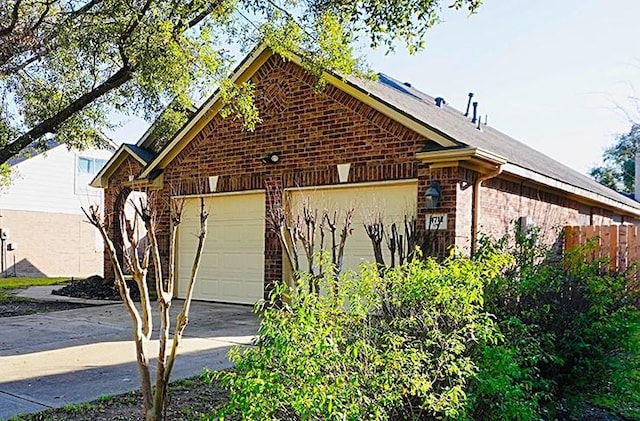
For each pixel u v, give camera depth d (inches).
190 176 479.5
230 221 459.2
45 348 286.7
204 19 352.5
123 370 239.0
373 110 377.4
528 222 397.4
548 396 166.4
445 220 341.7
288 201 413.7
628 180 1136.2
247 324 360.5
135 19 327.3
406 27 327.9
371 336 134.5
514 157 425.4
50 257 908.0
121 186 593.3
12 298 502.3
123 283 151.2
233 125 451.8
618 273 264.2
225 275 460.1
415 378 121.2
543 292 193.6
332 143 396.8
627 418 195.8
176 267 490.0
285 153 420.8
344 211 391.9
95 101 442.0
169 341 302.7
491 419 138.1
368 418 111.6
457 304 144.6
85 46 343.0
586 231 435.8
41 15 385.7
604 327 193.5
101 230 151.6
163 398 152.5
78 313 410.3
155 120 473.1
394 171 366.3
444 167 345.4
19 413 179.5
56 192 917.8
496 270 178.2
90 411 182.1
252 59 430.6
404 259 295.6
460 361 131.6
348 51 356.2
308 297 131.6
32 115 459.8
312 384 107.3
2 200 850.8
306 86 410.9
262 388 106.1
